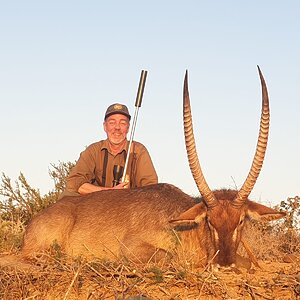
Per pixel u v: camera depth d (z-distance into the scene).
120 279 2.68
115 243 3.38
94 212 3.49
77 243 3.47
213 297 2.61
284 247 3.95
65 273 2.76
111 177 3.90
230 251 3.02
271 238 3.96
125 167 3.83
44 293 2.68
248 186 3.04
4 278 2.77
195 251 3.17
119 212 3.44
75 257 3.27
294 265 3.07
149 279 2.70
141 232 3.32
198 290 2.65
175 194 3.40
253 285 2.66
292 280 2.68
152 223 3.31
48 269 2.84
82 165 3.88
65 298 2.56
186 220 3.11
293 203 4.13
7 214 4.56
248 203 3.15
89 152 3.91
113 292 2.61
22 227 4.27
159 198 3.39
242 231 3.12
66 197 3.67
